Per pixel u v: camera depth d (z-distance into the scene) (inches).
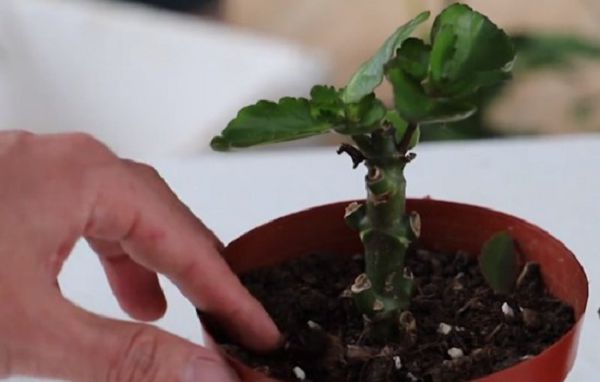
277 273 20.2
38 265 18.0
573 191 25.5
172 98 40.6
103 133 41.5
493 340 18.8
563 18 50.2
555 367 17.8
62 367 18.0
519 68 39.0
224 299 18.7
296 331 19.2
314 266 20.3
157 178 19.7
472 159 26.8
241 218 25.3
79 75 42.1
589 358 21.2
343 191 26.0
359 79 17.8
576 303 18.8
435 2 47.7
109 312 23.0
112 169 18.9
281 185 26.4
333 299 19.7
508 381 17.3
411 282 18.9
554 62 38.9
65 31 42.6
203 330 18.8
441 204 20.1
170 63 41.0
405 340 18.8
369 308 18.7
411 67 17.2
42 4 43.1
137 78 41.4
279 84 38.4
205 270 18.7
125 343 17.6
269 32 56.6
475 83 17.0
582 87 46.9
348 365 18.6
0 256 17.9
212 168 27.2
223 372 17.5
